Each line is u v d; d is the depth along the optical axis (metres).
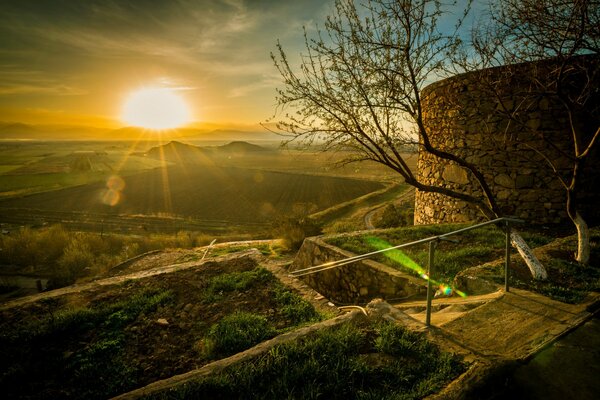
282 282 6.10
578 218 5.21
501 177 9.41
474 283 4.80
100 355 4.01
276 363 2.90
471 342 3.08
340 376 2.73
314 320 4.61
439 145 10.98
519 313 3.60
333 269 7.96
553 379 2.53
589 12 4.04
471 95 9.74
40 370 3.73
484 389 2.36
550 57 4.72
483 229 8.66
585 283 4.34
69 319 4.68
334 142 4.50
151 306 5.23
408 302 5.53
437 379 2.59
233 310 5.16
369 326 3.54
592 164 8.37
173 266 7.21
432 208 11.65
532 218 9.05
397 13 3.97
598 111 7.98
